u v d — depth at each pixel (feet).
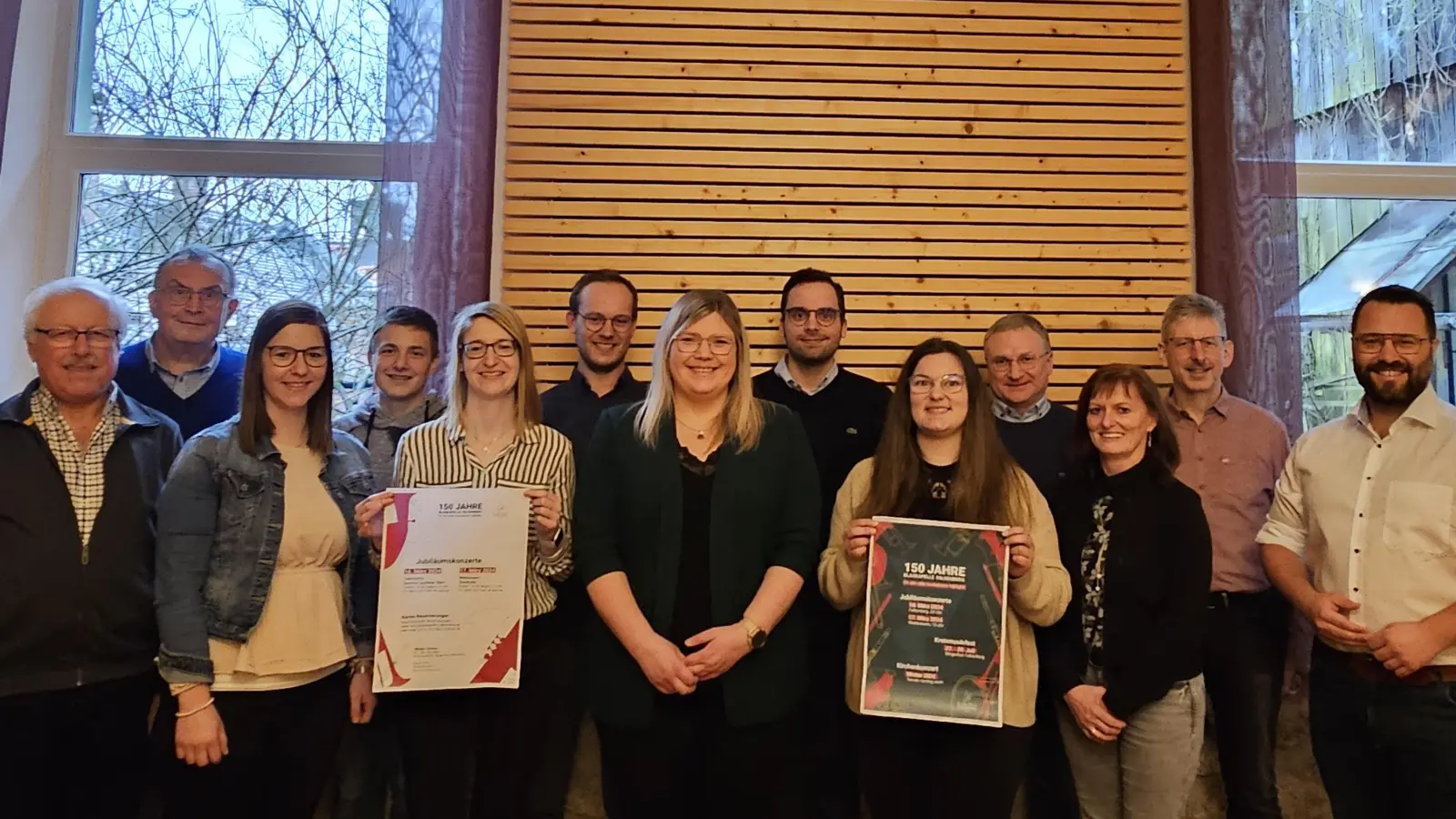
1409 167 10.58
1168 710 6.23
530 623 6.55
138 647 6.50
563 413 8.24
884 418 8.32
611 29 10.03
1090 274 10.06
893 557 6.10
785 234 9.89
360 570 6.57
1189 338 8.00
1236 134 10.03
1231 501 7.88
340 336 10.12
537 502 6.26
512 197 9.84
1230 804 7.55
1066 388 9.96
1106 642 6.29
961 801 5.92
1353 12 10.63
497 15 9.96
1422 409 6.38
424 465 6.46
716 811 5.94
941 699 5.89
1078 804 6.84
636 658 5.74
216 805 5.88
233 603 5.93
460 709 6.20
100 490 6.45
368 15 10.55
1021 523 6.27
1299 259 10.34
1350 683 6.47
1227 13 10.19
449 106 9.62
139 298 10.07
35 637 6.09
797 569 6.03
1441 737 6.05
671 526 6.01
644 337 9.71
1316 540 6.79
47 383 6.35
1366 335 6.51
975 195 10.05
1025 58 10.23
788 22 10.12
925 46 10.18
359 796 7.41
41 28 10.02
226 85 10.43
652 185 9.89
